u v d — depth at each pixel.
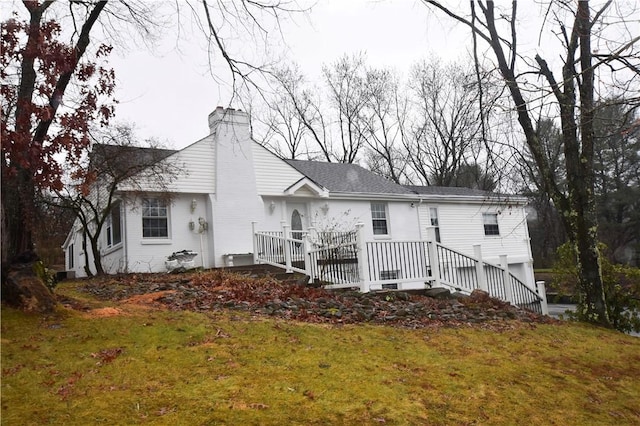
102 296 8.64
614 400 5.06
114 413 3.47
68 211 16.23
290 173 17.34
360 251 9.81
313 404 3.91
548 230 30.61
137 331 5.36
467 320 8.00
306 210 17.91
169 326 5.63
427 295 10.12
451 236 21.69
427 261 11.00
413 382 4.70
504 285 11.70
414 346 5.96
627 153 32.34
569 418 4.43
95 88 7.38
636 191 33.44
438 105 33.97
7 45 6.28
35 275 5.87
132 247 14.16
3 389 3.71
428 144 36.03
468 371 5.25
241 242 15.70
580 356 6.51
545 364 5.93
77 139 6.84
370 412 3.89
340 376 4.59
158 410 3.57
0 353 4.36
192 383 4.09
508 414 4.30
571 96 9.50
